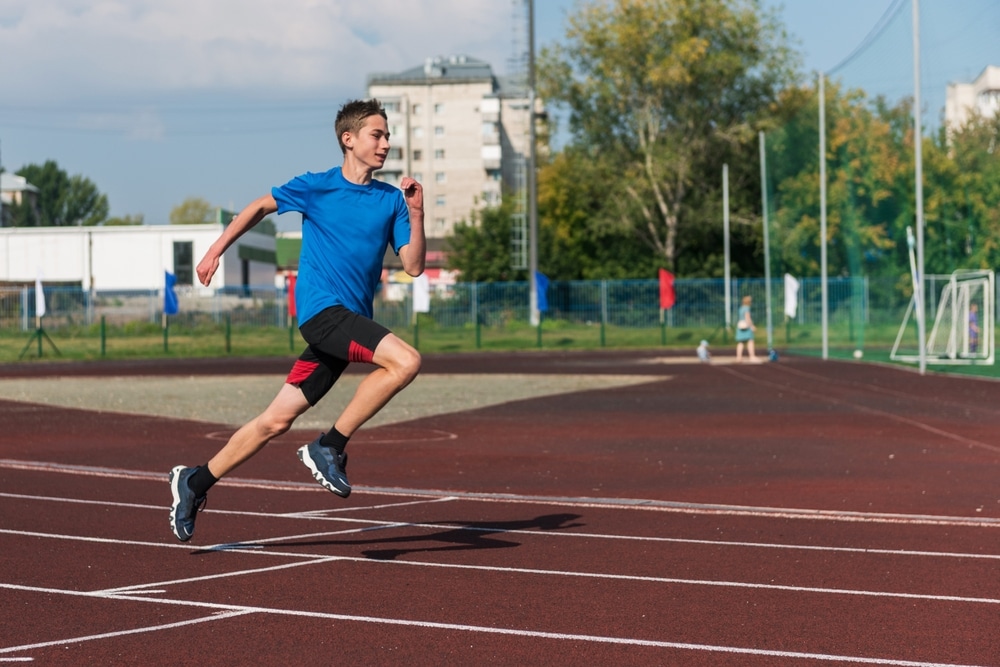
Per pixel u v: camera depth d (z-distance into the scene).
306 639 5.23
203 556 7.20
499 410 19.75
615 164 66.06
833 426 16.53
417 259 6.46
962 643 5.21
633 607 5.86
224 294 52.81
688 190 66.25
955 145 31.83
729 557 7.20
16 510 9.08
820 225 37.19
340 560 7.07
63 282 73.75
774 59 64.31
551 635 5.30
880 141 33.06
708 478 11.24
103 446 14.20
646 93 64.56
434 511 9.13
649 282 52.44
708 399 21.92
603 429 16.41
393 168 120.81
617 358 40.94
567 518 8.77
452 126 121.81
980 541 7.77
